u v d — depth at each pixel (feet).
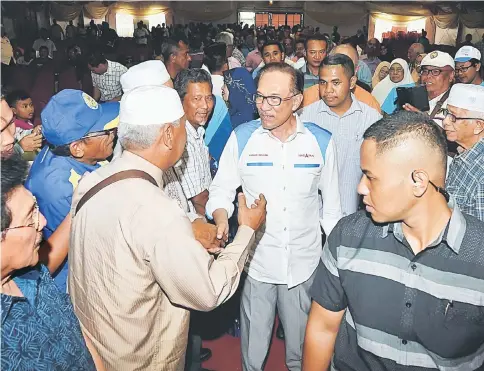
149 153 5.17
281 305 7.88
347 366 4.78
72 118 6.12
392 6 63.87
